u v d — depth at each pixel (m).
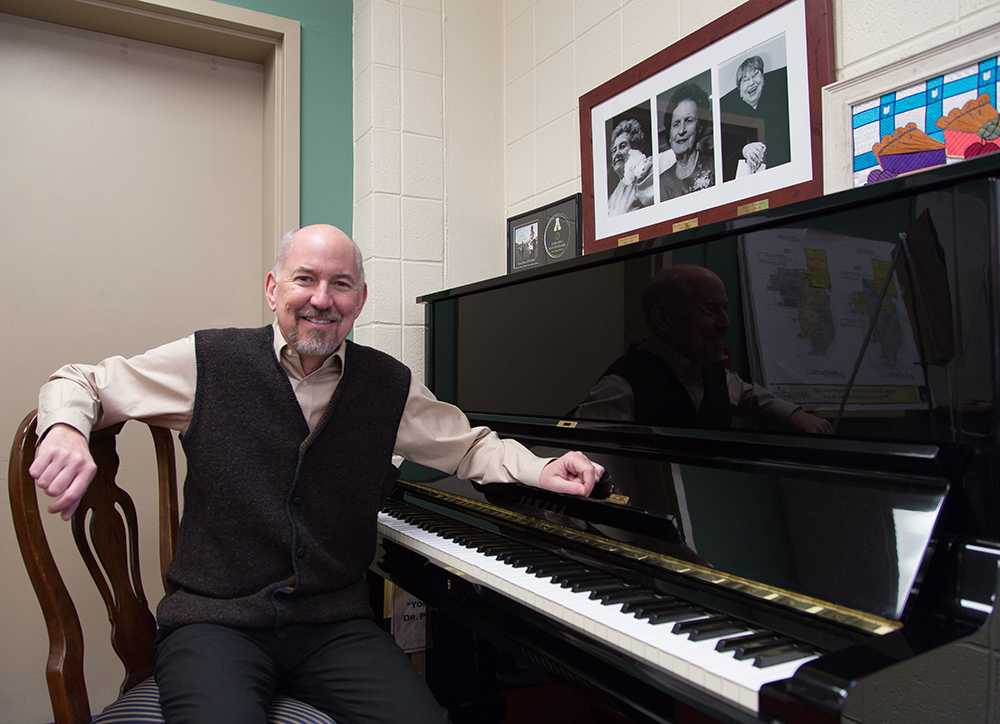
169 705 1.04
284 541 1.23
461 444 1.45
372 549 1.37
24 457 1.10
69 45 2.05
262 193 2.32
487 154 2.42
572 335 1.43
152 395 1.26
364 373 1.36
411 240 2.26
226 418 1.24
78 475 1.07
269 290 1.36
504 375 1.66
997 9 1.13
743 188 1.56
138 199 2.13
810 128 1.41
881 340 0.90
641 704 0.82
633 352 1.28
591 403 1.38
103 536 1.22
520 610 1.05
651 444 1.22
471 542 1.31
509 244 2.38
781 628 0.85
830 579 0.83
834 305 0.95
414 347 2.26
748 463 1.04
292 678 1.23
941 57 1.18
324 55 2.28
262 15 2.14
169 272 2.17
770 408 1.04
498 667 1.74
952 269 0.83
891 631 0.74
